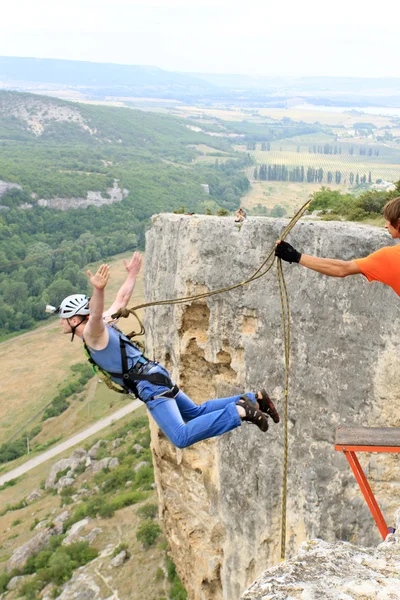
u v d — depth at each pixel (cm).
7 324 15012
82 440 8894
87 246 18400
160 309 2211
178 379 2158
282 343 1769
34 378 12638
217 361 1994
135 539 3612
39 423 10519
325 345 1656
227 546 2016
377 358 1560
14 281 16288
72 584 3425
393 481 1583
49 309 732
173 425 681
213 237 1931
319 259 693
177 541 2400
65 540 4250
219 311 1945
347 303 1603
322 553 561
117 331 715
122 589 3167
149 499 4466
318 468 1694
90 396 11031
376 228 1580
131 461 6216
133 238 19800
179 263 2042
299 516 1748
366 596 479
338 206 2917
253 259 1817
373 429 818
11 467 8338
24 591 3741
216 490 2044
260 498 1850
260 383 1833
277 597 485
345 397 1628
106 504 4619
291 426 1748
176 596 2894
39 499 6481
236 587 1998
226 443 1953
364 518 1614
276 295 1772
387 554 559
